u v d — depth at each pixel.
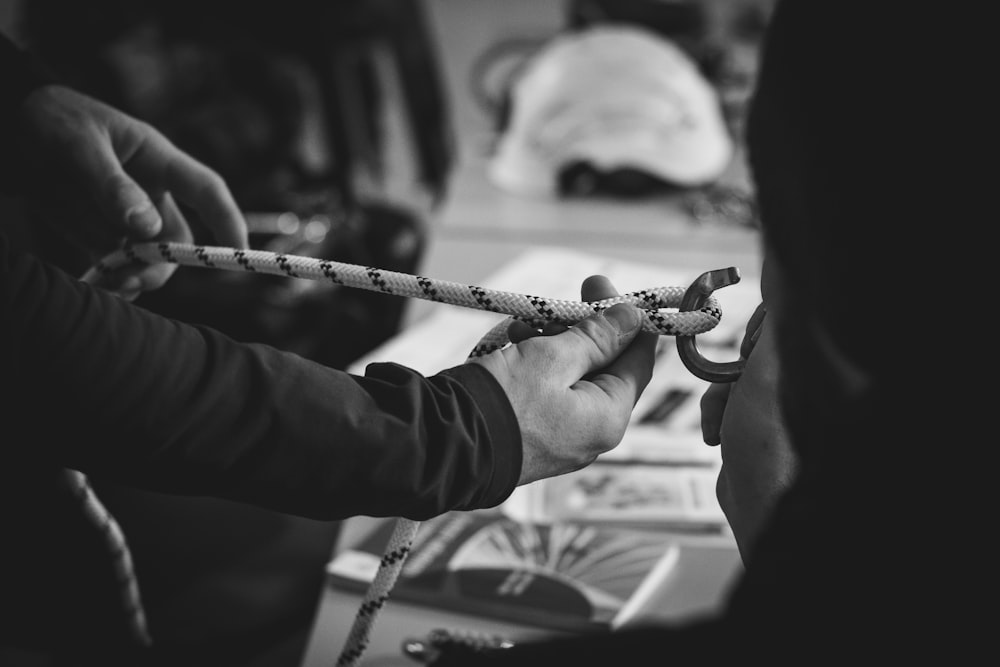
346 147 2.93
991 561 0.85
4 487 1.44
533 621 1.24
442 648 1.21
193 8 2.88
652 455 1.44
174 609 1.44
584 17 2.46
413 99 2.63
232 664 1.41
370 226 2.13
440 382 1.04
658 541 1.33
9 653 1.49
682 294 1.09
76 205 1.32
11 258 1.01
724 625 0.88
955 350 0.85
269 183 2.45
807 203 0.87
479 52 3.30
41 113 1.30
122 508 1.54
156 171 1.33
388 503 1.02
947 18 0.84
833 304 0.87
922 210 0.84
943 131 0.84
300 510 1.04
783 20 0.88
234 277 1.94
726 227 1.95
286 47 2.85
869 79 0.85
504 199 2.13
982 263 0.84
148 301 1.89
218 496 1.04
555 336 1.06
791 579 0.87
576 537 1.33
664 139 2.05
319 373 1.04
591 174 2.10
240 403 1.02
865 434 0.87
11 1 3.25
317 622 1.26
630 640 0.90
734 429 1.03
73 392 1.00
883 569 0.86
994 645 0.85
